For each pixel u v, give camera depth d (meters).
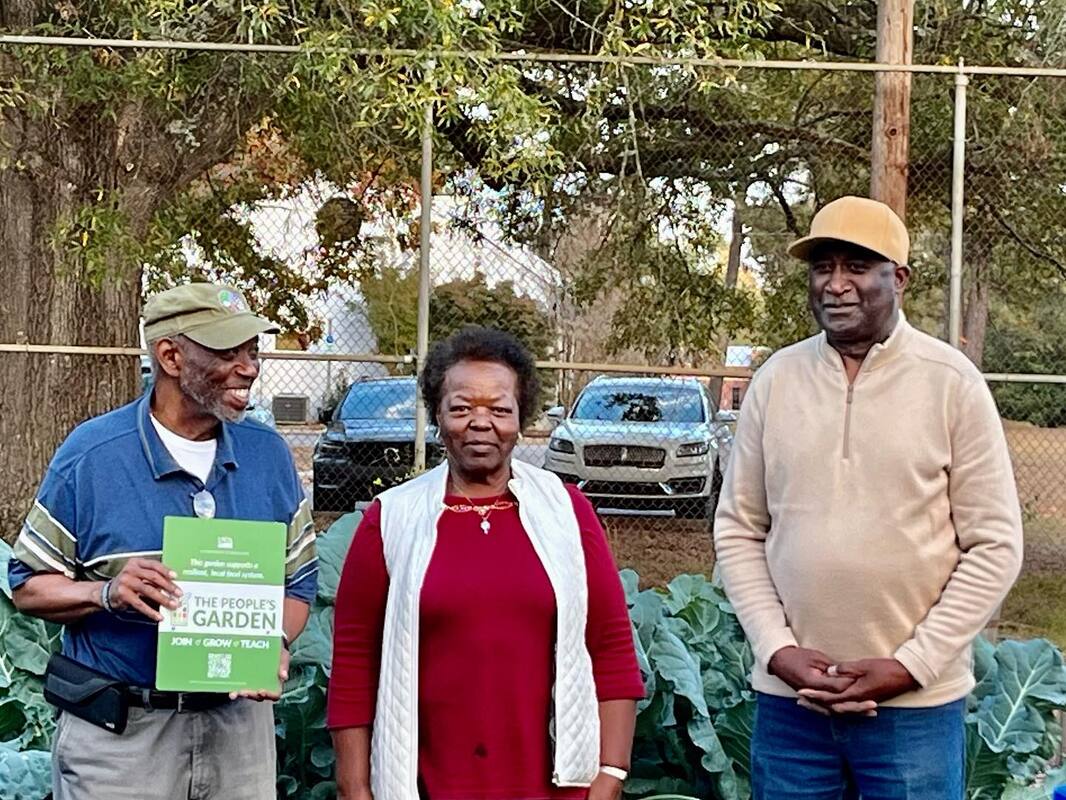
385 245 8.49
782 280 9.41
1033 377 7.12
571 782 2.94
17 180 8.27
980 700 4.67
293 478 3.32
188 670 2.97
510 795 2.92
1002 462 3.32
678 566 8.90
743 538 3.60
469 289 8.58
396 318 8.59
